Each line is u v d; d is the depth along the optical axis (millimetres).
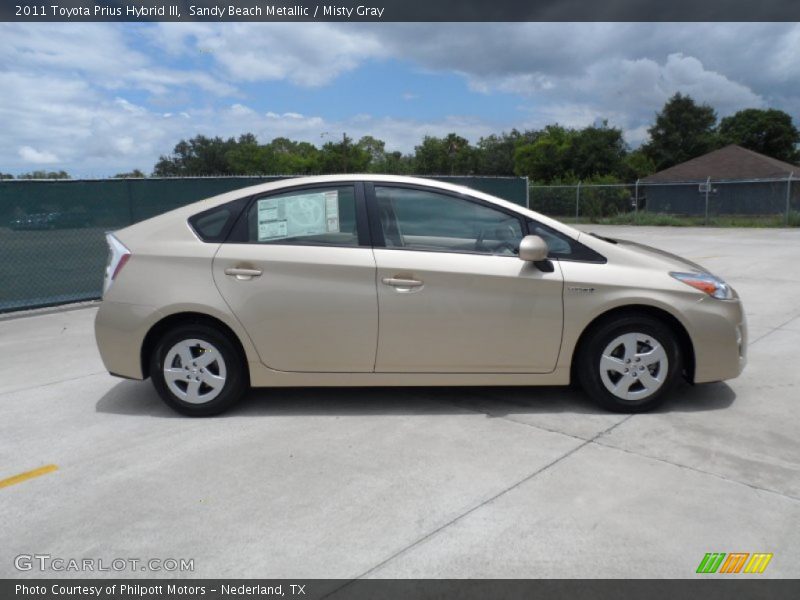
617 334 4203
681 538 2809
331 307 4211
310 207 4348
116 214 9406
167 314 4262
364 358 4273
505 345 4223
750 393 4668
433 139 78125
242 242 4328
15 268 8609
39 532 2988
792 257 13477
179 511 3137
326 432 4078
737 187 31469
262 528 2971
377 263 4195
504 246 4293
